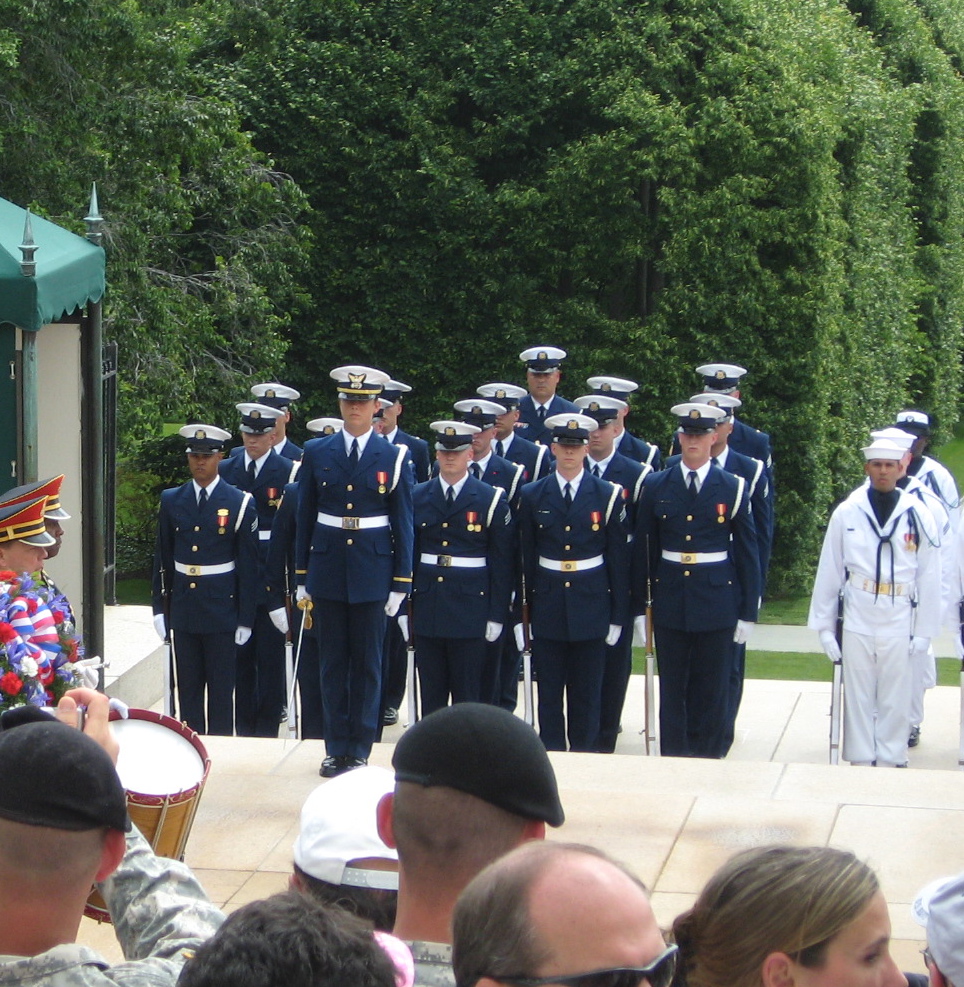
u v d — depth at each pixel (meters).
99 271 24.83
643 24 51.94
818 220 51.31
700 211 50.38
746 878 7.00
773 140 50.53
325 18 54.97
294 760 21.55
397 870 8.01
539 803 6.71
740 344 51.28
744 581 24.56
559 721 25.20
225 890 16.66
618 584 24.72
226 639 25.33
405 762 6.74
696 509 24.31
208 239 50.19
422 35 54.56
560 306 53.91
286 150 54.69
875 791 19.84
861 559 24.14
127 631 29.86
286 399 29.30
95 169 42.06
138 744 11.91
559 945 5.00
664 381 51.97
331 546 22.11
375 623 22.12
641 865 17.27
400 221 54.94
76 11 40.25
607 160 51.28
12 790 6.42
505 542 24.33
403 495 22.48
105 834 6.66
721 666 24.64
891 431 26.36
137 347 43.22
